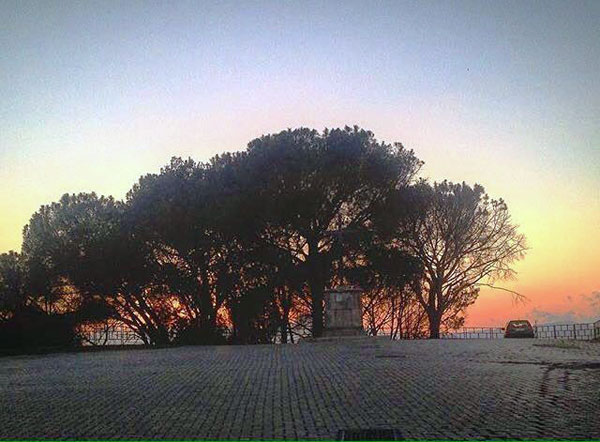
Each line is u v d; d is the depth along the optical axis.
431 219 55.75
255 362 25.42
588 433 10.91
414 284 52.97
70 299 51.56
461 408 13.52
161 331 51.47
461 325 60.06
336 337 40.72
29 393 17.97
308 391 16.52
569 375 19.09
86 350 43.12
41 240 51.97
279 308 50.53
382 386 17.12
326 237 49.56
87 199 53.75
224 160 53.19
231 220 47.69
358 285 47.69
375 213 50.31
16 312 48.38
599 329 43.84
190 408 14.45
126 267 49.28
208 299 50.72
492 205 57.34
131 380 20.25
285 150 49.12
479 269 58.38
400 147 52.34
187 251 49.66
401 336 58.94
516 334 52.88
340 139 49.19
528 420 12.09
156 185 51.41
